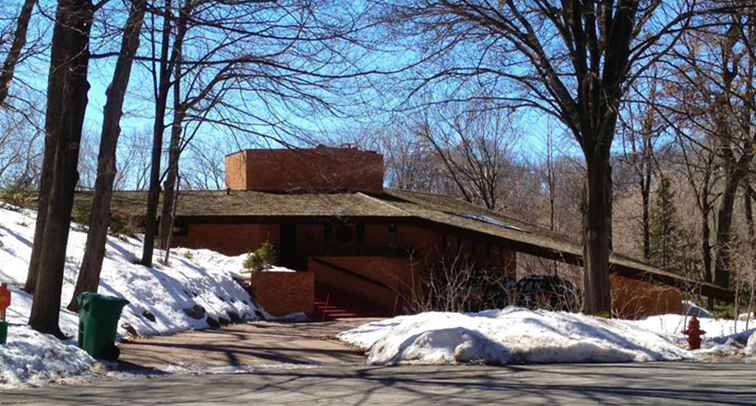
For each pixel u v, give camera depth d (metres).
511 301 27.61
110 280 19.92
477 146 58.44
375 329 18.73
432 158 64.12
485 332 15.17
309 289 27.31
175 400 9.88
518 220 46.78
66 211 14.63
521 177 70.62
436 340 14.95
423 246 36.47
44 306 14.38
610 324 17.09
